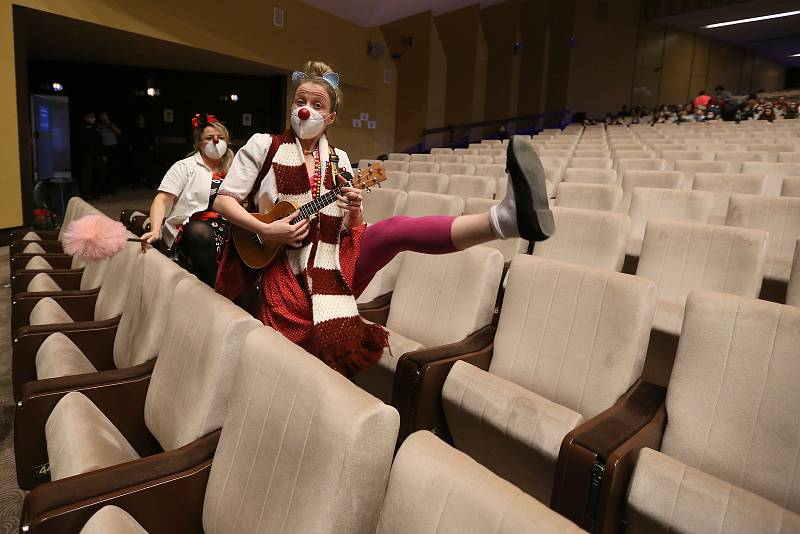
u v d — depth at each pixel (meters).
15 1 6.16
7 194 6.23
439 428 1.96
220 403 1.47
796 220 2.98
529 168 1.22
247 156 1.74
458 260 2.33
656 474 1.29
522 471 1.71
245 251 1.77
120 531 1.13
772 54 24.36
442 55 15.52
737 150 6.70
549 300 1.90
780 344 1.37
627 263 3.38
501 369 1.97
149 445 1.84
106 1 7.15
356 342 1.73
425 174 5.00
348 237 1.77
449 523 0.85
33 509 1.16
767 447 1.35
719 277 2.37
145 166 11.62
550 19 17.05
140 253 2.46
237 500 1.21
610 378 1.69
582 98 17.81
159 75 11.24
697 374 1.48
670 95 20.61
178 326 1.73
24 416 1.66
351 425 1.00
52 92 10.94
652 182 4.29
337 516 1.00
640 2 18.73
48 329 2.26
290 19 10.32
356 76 12.75
